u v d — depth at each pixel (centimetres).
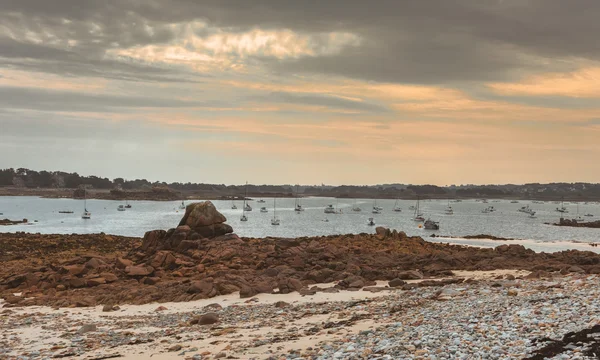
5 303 3309
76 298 3328
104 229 15062
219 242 4806
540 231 17062
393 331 1836
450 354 1394
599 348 1287
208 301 3133
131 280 3859
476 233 16088
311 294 3142
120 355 1906
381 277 3666
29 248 6338
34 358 1969
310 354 1627
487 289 2762
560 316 1725
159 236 4938
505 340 1487
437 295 2733
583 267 3788
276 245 4850
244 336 2073
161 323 2562
